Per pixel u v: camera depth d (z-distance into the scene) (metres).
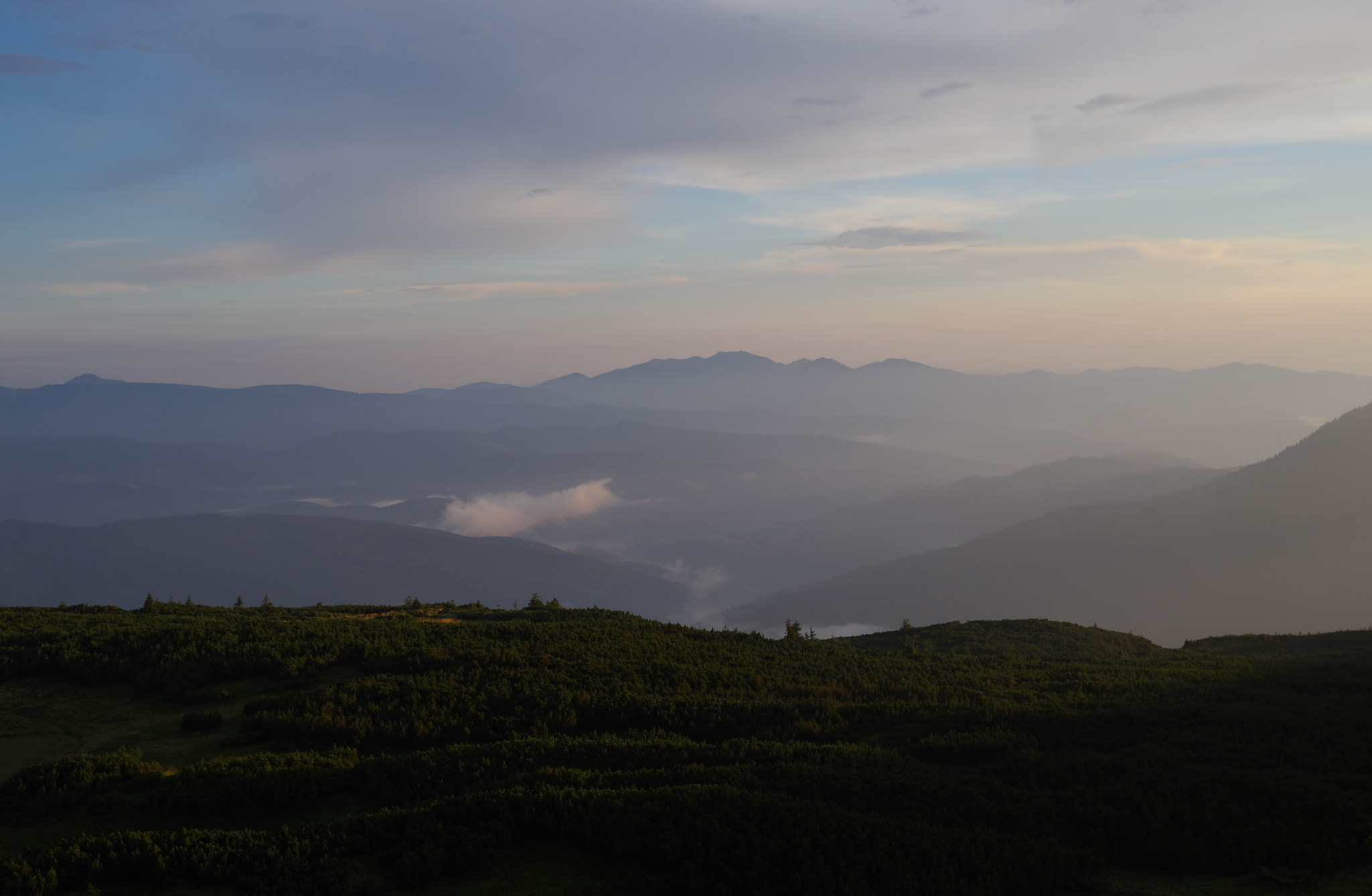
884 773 23.53
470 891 16.45
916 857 17.31
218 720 29.48
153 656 36.28
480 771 23.64
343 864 17.08
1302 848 17.31
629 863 17.70
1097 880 17.00
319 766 24.53
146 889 16.38
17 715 30.22
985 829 19.09
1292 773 22.77
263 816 21.30
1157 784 22.14
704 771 23.27
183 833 18.42
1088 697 35.59
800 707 33.56
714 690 36.69
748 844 17.84
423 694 33.12
